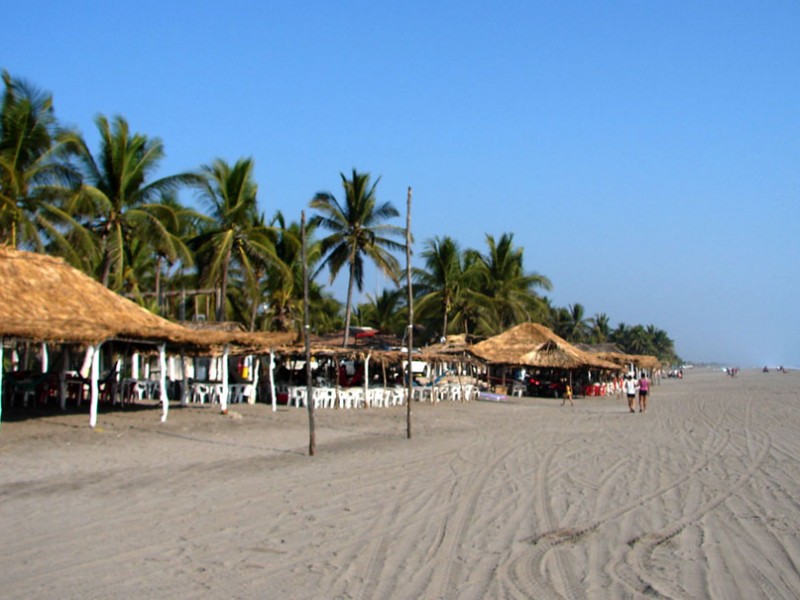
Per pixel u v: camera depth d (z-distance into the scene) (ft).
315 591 22.56
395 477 43.52
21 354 106.42
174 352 88.28
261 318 164.35
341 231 143.54
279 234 143.64
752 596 22.30
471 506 35.40
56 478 41.04
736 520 32.58
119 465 45.98
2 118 83.92
